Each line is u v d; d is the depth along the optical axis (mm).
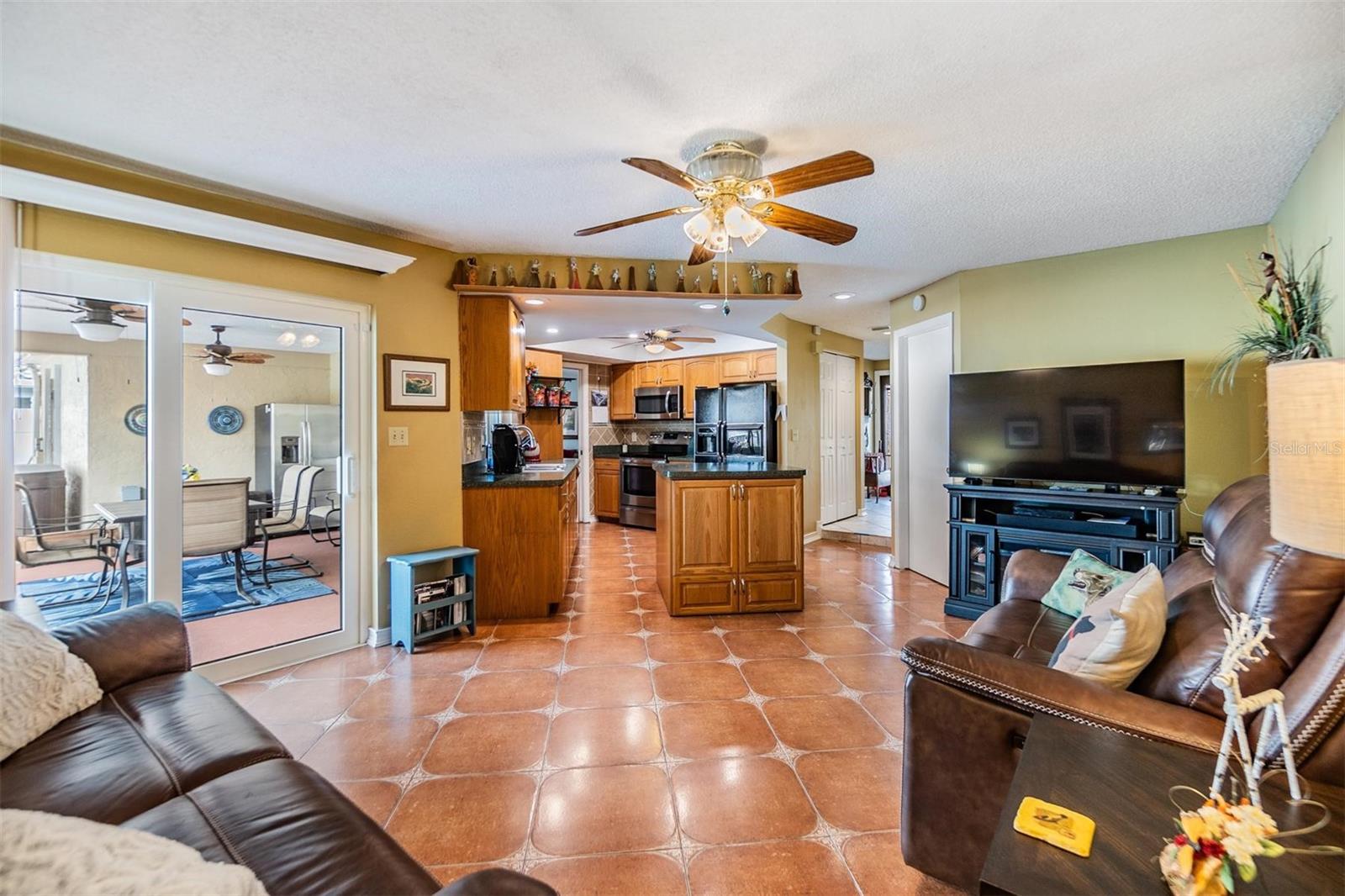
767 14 1419
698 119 1915
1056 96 1788
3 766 1213
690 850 1560
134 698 1519
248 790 1161
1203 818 759
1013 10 1406
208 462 2678
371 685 2572
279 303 2723
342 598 2998
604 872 1479
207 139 2051
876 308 5094
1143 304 3271
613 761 1976
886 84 1720
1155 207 2727
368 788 1828
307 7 1388
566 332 5207
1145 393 3057
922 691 1382
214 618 2818
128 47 1542
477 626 3369
